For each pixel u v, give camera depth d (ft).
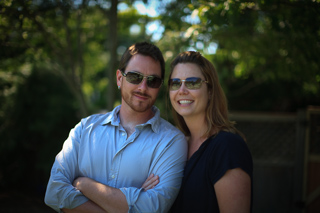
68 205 5.66
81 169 6.08
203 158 5.51
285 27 9.80
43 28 12.14
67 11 12.38
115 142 6.09
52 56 13.96
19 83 18.19
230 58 16.30
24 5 10.66
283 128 13.73
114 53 13.21
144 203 5.45
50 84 19.16
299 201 13.14
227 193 4.98
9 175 18.38
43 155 18.71
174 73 6.16
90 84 29.84
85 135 6.24
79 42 13.42
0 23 11.08
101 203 5.59
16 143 18.21
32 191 17.81
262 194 13.66
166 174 5.77
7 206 15.03
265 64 15.37
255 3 9.63
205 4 10.07
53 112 18.89
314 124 13.19
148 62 6.08
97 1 12.55
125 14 15.89
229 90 23.57
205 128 6.08
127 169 5.87
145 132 6.14
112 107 13.32
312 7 8.91
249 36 13.57
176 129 6.31
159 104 16.39
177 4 12.26
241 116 14.01
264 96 23.82
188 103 5.97
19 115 18.28
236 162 5.02
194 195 5.44
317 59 10.08
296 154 13.28
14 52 12.32
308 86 15.65
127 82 6.11
